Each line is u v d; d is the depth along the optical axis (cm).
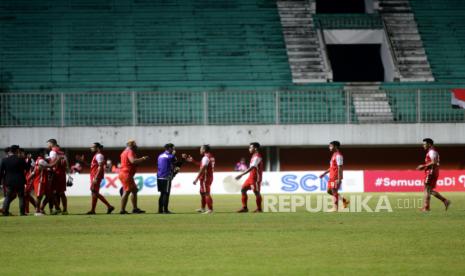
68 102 10125
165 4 11756
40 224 4394
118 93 9606
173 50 11094
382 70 12062
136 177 8525
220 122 10100
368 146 10025
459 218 4594
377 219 4547
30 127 9512
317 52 11162
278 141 9706
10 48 10969
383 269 2666
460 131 9769
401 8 11862
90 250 3212
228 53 11100
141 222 4478
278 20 11638
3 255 3078
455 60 11194
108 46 11094
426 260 2867
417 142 9781
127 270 2688
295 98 10306
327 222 4359
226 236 3672
